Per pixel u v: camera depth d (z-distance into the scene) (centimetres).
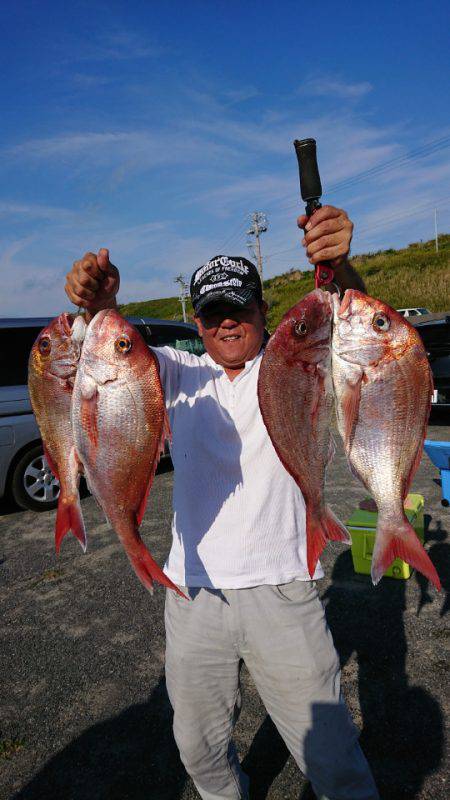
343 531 160
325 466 163
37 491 607
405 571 381
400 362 159
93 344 157
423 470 657
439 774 223
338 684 176
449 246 4856
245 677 299
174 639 185
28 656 330
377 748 239
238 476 180
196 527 183
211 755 186
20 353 607
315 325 160
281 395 159
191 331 774
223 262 187
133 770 240
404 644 310
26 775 242
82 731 266
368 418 161
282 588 176
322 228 161
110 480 157
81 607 384
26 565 465
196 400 187
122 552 474
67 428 166
